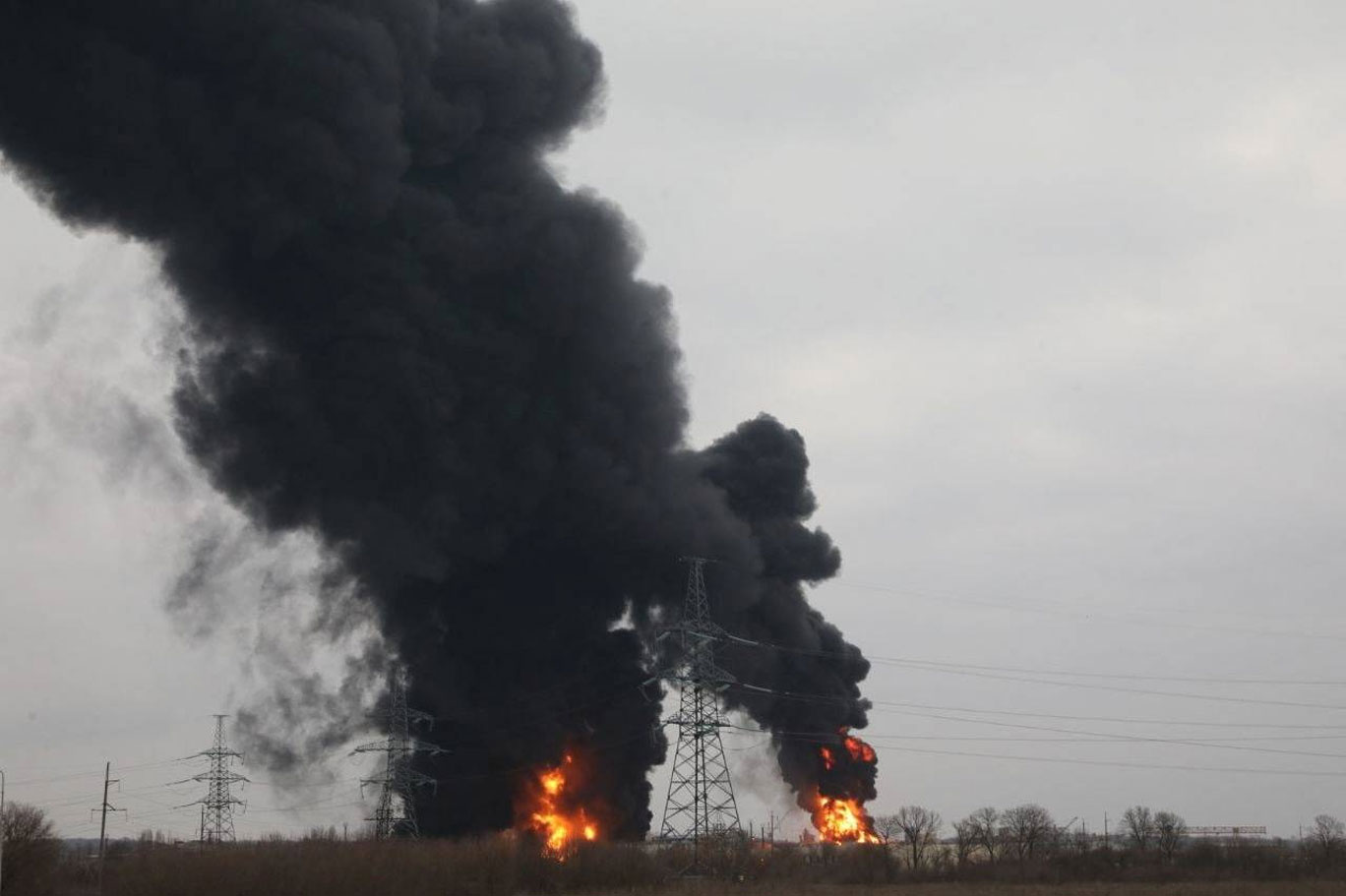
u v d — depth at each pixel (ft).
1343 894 272.92
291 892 236.02
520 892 262.88
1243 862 359.25
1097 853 378.32
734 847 300.20
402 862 253.85
